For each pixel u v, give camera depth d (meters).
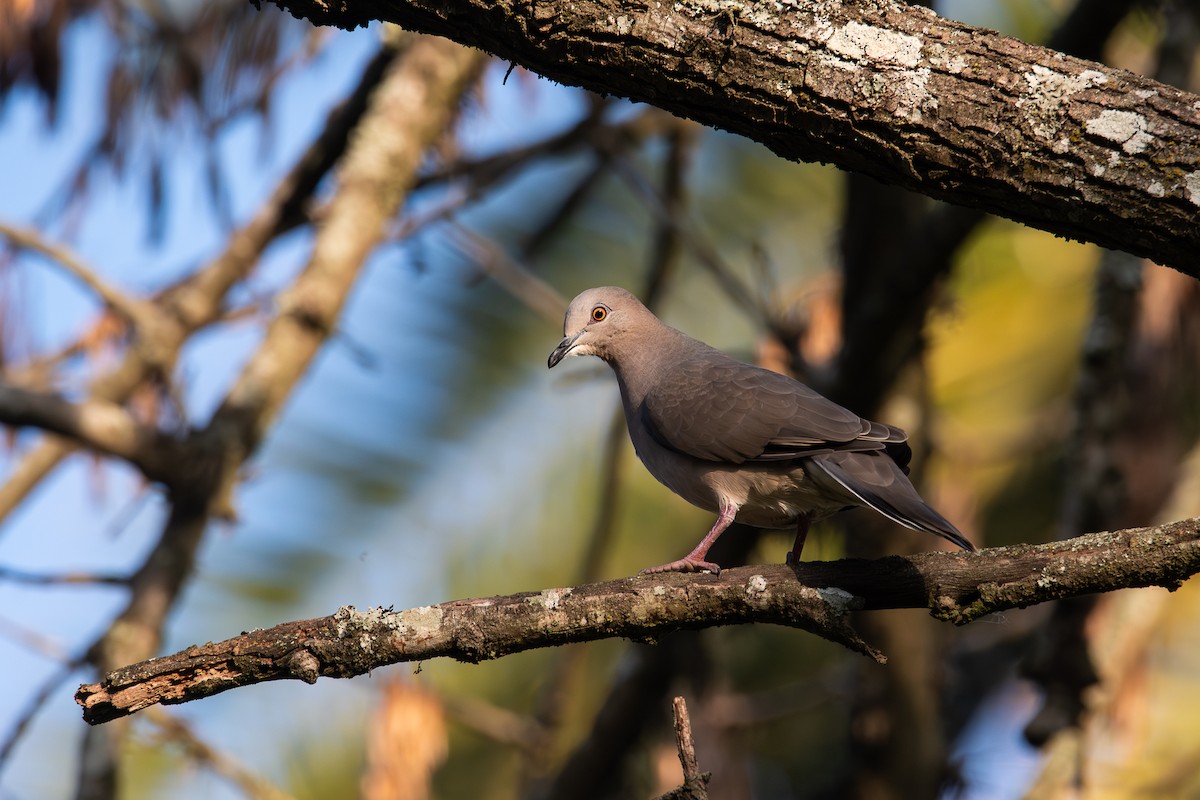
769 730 15.57
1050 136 5.13
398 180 11.95
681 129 13.28
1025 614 13.99
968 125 5.20
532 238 14.55
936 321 12.54
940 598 5.75
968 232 9.88
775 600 5.87
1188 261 5.18
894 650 11.63
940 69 5.23
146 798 13.10
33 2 10.88
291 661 5.63
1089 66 5.22
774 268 15.25
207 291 12.30
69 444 12.09
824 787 15.33
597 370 12.14
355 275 11.73
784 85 5.31
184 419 11.05
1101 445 10.88
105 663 10.14
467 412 14.27
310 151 12.32
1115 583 5.52
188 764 10.39
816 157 5.56
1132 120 5.07
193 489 10.78
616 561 14.33
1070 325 14.03
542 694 12.87
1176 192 4.99
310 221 12.64
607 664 15.29
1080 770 10.55
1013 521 14.70
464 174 12.71
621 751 12.11
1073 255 14.05
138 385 12.05
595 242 15.31
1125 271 10.78
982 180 5.26
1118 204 5.10
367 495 13.84
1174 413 11.54
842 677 12.48
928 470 11.84
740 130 5.55
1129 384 11.33
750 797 11.91
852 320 10.73
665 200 12.91
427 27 5.57
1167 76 10.56
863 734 11.72
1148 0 10.95
